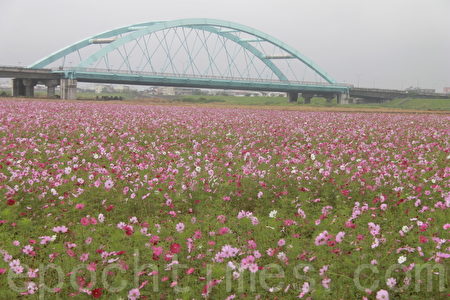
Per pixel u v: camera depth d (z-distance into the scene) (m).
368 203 9.89
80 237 7.48
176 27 128.62
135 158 13.53
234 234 7.79
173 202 9.70
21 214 8.65
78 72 104.19
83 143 16.22
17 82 107.81
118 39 116.81
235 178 11.34
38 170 11.21
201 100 143.00
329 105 132.75
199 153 14.47
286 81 140.00
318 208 9.63
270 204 10.05
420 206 9.53
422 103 138.75
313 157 12.15
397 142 20.64
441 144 20.42
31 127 20.75
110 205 8.83
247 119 35.88
